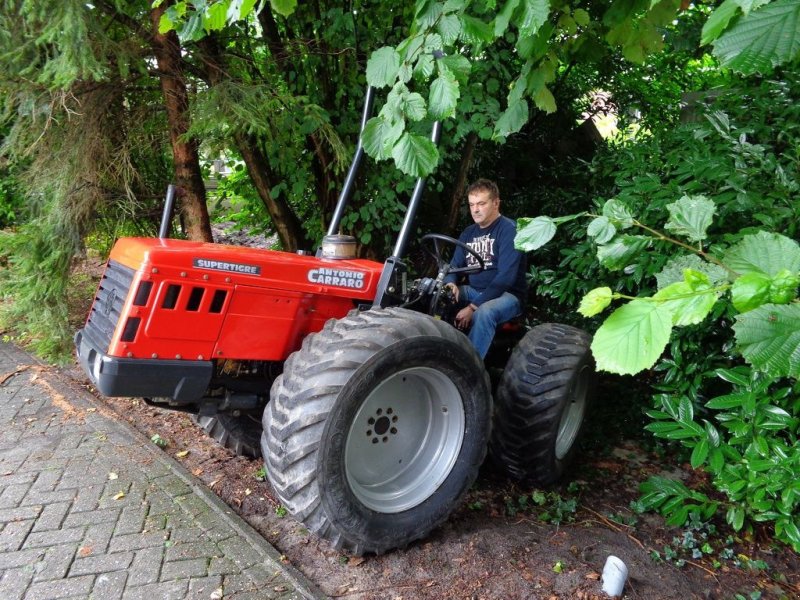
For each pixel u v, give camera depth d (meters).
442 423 2.75
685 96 6.14
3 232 4.28
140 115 4.12
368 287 2.83
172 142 4.14
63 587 2.27
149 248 2.31
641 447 3.86
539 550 2.69
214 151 4.16
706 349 3.39
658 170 4.03
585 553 2.68
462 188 5.80
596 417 4.07
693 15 4.12
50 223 3.94
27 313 4.21
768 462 2.59
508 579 2.46
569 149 7.37
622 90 7.39
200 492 2.94
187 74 4.16
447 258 5.89
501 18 1.61
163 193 4.55
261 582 2.34
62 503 2.82
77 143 3.86
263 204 5.46
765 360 0.92
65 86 3.29
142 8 3.90
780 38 1.01
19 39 3.39
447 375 2.61
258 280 2.49
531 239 1.45
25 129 3.76
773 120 3.96
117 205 4.21
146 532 2.62
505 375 3.13
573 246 4.83
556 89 7.07
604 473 3.52
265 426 2.42
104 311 2.45
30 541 2.53
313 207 5.47
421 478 2.70
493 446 3.15
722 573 2.63
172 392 2.34
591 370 3.37
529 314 5.18
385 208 5.07
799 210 2.91
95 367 2.31
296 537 2.69
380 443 2.66
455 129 5.07
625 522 2.98
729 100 4.20
